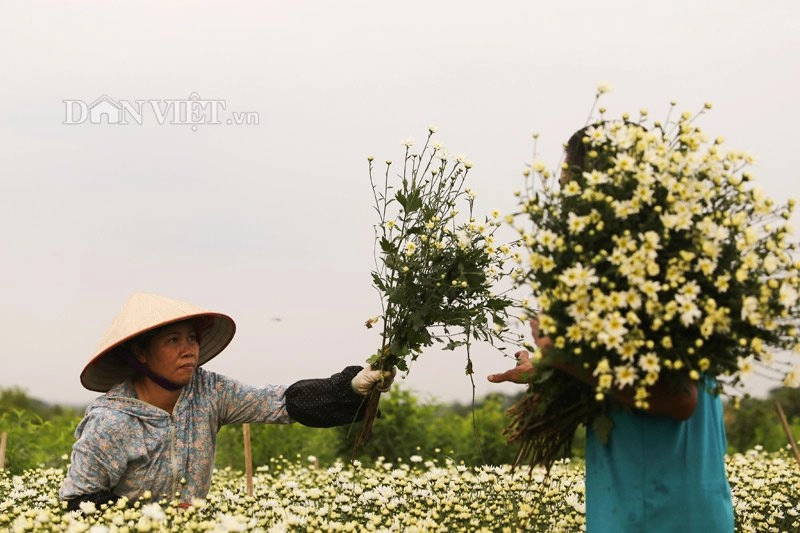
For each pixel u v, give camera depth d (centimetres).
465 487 840
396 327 734
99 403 767
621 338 512
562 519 778
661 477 570
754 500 873
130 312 767
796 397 1994
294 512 756
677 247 540
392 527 722
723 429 612
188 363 763
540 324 539
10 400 2300
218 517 713
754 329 536
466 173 741
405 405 1617
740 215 530
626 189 548
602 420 580
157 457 759
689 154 544
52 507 841
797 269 532
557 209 557
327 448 1634
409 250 727
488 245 727
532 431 633
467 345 718
